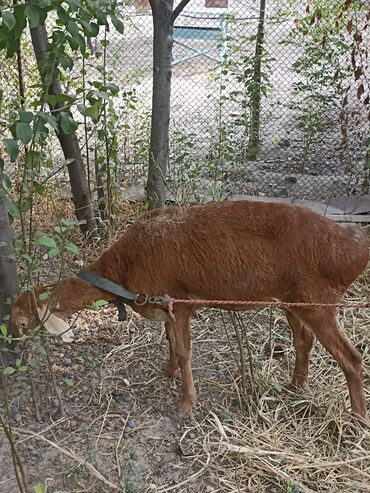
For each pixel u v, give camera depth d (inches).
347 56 106.3
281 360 59.5
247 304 46.9
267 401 53.4
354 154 105.3
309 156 106.5
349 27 87.5
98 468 46.4
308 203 87.4
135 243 49.3
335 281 47.3
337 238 46.9
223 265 47.3
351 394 49.6
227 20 111.0
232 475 45.8
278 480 45.2
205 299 49.3
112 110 73.2
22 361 51.5
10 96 91.8
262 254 46.9
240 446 48.1
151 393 54.9
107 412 52.1
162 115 74.8
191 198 84.6
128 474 44.8
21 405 52.1
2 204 51.2
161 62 72.9
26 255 45.9
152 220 49.8
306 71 107.7
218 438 49.5
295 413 52.0
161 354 60.4
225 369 57.9
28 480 45.1
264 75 97.6
